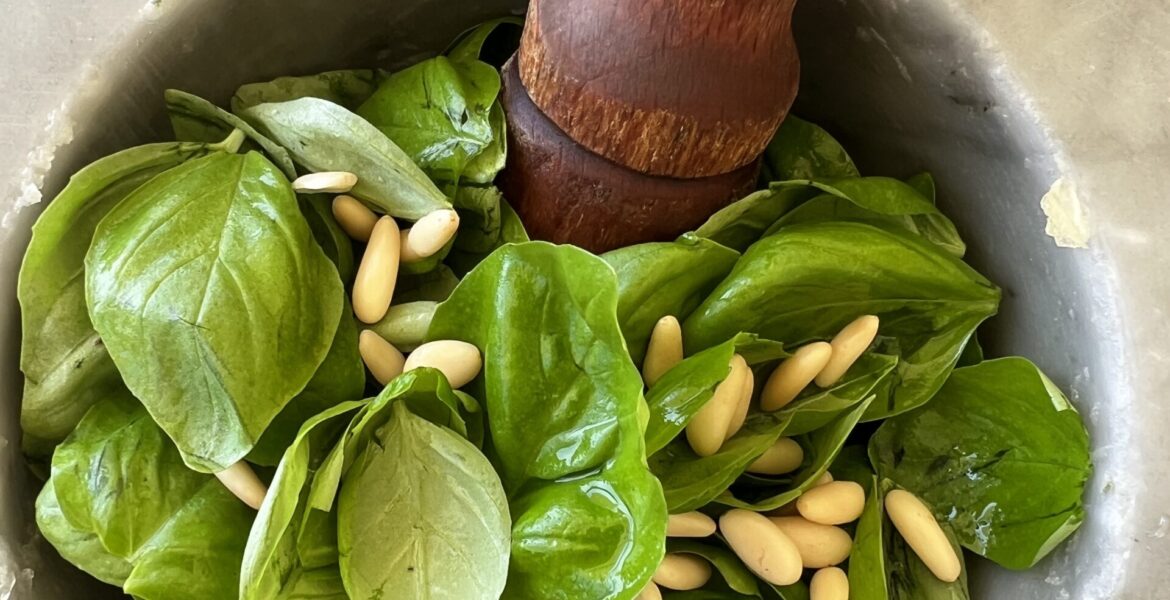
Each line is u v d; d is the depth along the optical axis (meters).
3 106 0.12
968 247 0.16
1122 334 0.13
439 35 0.17
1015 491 0.14
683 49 0.12
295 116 0.14
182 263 0.12
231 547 0.12
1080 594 0.13
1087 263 0.13
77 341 0.12
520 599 0.12
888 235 0.14
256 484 0.12
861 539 0.14
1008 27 0.14
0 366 0.12
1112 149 0.13
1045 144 0.13
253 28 0.14
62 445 0.12
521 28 0.17
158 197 0.12
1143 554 0.12
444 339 0.13
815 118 0.17
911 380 0.15
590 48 0.13
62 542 0.12
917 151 0.16
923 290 0.14
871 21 0.15
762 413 0.15
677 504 0.13
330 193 0.14
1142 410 0.13
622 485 0.12
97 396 0.13
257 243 0.12
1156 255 0.13
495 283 0.12
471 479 0.12
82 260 0.13
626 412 0.12
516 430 0.13
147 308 0.12
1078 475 0.13
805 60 0.16
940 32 0.14
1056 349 0.14
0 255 0.12
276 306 0.12
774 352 0.14
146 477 0.12
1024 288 0.15
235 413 0.12
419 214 0.14
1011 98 0.13
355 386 0.13
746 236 0.15
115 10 0.13
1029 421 0.14
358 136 0.13
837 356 0.14
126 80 0.13
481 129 0.14
